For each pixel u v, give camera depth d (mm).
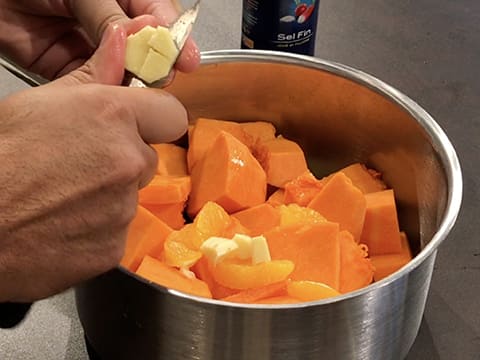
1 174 287
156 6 415
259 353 339
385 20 668
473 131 557
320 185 481
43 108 297
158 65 339
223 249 399
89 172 299
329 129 513
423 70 614
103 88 309
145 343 360
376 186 496
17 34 454
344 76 477
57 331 421
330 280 412
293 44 554
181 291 351
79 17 402
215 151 470
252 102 513
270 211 458
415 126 451
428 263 358
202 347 342
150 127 320
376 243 474
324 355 345
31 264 303
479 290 449
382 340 360
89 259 319
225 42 627
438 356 414
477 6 691
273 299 399
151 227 422
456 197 381
